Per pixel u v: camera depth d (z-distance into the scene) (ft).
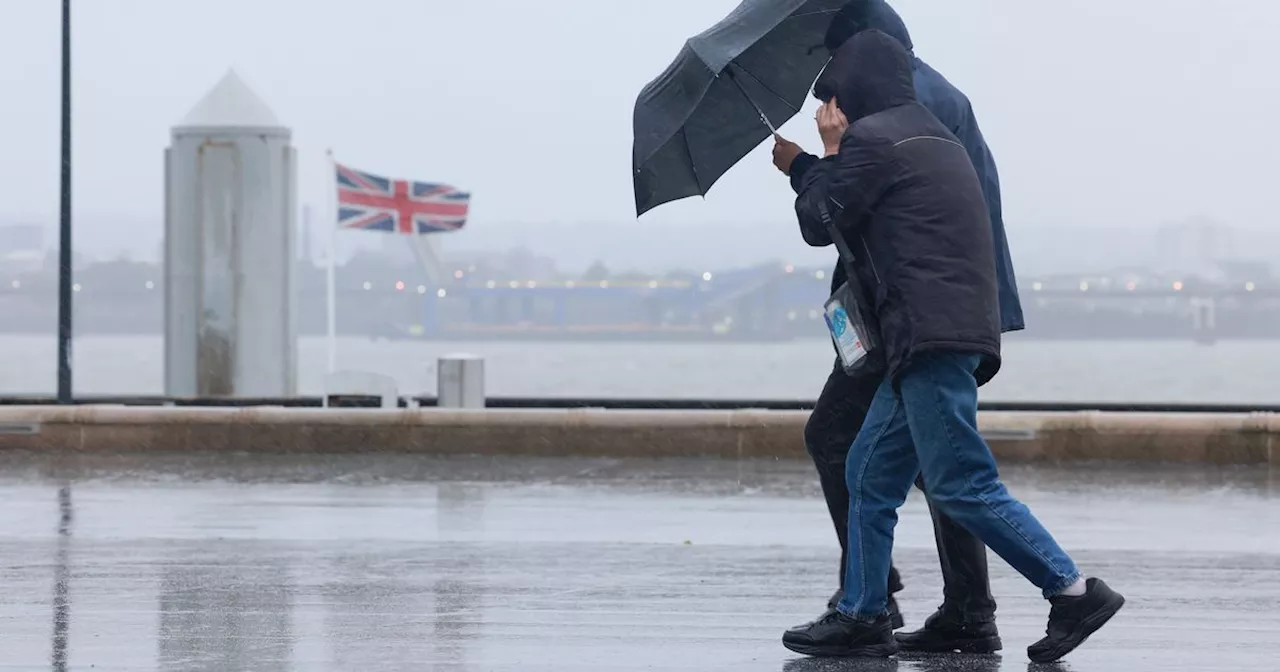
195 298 71.31
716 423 45.93
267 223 71.41
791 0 20.59
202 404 67.51
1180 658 20.12
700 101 20.90
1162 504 37.22
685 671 19.36
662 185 21.49
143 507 36.22
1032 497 38.50
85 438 47.11
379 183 76.07
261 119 71.56
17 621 22.58
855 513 19.80
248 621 22.62
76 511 35.47
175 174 71.77
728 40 20.36
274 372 71.77
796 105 21.40
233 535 31.78
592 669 19.49
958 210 18.80
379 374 54.80
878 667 19.61
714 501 37.73
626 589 25.48
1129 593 25.26
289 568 27.53
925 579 26.86
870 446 19.56
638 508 36.37
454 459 46.21
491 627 22.21
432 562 28.27
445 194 77.05
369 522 33.83
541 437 46.34
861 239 19.13
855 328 19.21
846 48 19.71
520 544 30.68
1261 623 22.62
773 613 23.36
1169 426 44.21
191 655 20.29
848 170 18.85
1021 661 19.98
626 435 46.14
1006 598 24.85
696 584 25.99
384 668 19.56
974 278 18.71
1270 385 424.46
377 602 24.21
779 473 43.34
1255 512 35.88
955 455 18.89
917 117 19.27
